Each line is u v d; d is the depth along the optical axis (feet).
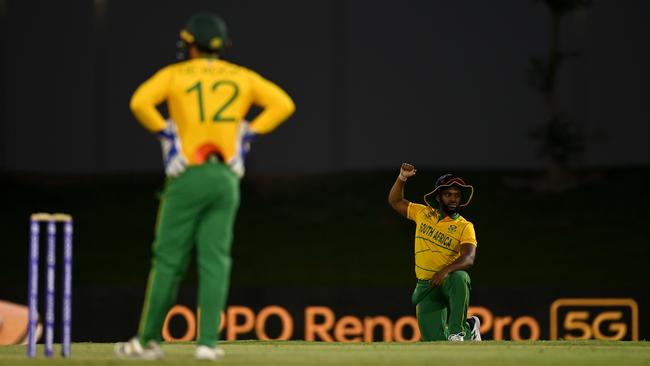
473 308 163.94
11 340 144.36
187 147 55.42
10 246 234.99
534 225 250.78
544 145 265.95
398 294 166.81
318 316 166.09
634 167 274.57
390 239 248.32
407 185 270.46
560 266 224.74
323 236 248.93
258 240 246.06
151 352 56.90
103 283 213.46
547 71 260.01
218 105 55.62
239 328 164.86
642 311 162.71
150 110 55.31
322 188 272.72
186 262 57.36
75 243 240.53
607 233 244.63
